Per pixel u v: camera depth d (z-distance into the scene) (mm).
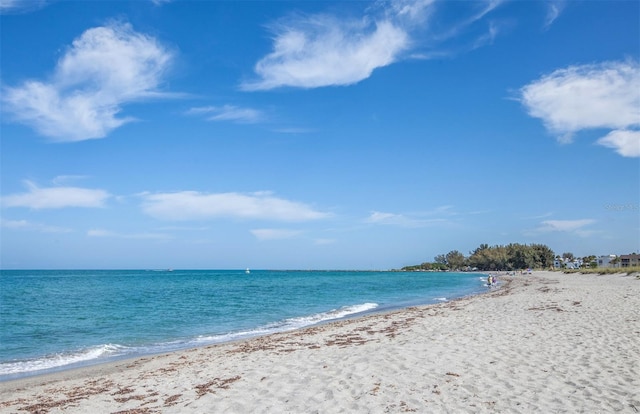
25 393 10398
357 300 41281
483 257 184750
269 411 7465
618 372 8812
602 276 59781
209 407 7887
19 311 32031
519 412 6867
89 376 12203
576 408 6906
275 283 84188
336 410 7324
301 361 11250
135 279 109875
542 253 154875
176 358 14016
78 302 39906
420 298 42281
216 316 28625
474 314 20062
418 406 7320
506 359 10273
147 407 8297
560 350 11047
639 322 14984
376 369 9789
